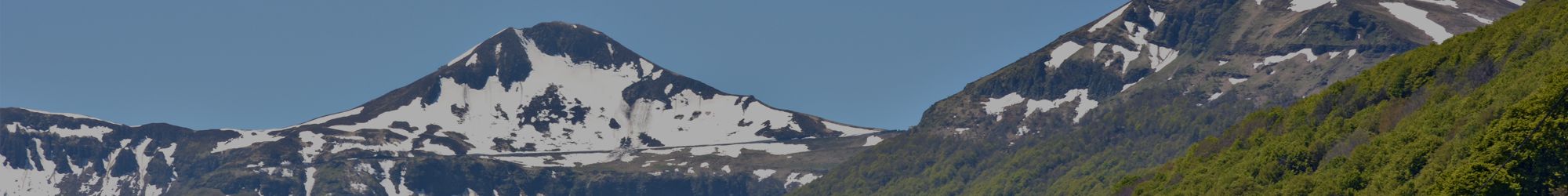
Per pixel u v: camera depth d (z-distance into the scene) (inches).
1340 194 7716.5
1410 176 7239.2
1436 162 7003.0
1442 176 6525.6
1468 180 6176.2
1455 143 7101.4
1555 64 7765.8
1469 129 7268.7
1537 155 6141.7
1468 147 6830.7
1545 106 6250.0
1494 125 6648.6
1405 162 7332.7
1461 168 6323.8
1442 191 6373.0
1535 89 7421.3
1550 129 6161.4
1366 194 7426.2
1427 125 7819.9
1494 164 6195.9
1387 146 7859.3
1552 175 6097.4
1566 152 6112.2
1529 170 6156.5
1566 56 7785.4
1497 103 7534.5
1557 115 6220.5
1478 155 6407.5
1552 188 6077.8
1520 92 7470.5
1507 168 6146.7
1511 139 6235.2
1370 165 7770.7
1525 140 6195.9
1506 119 6427.2
